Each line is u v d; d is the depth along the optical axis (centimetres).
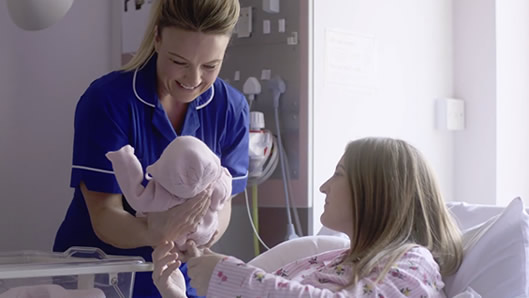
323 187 150
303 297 127
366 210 143
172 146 138
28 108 246
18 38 243
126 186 141
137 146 171
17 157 243
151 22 166
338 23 247
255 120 232
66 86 256
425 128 293
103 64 266
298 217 236
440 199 149
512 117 308
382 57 269
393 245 139
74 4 256
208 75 162
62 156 257
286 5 238
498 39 301
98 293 133
